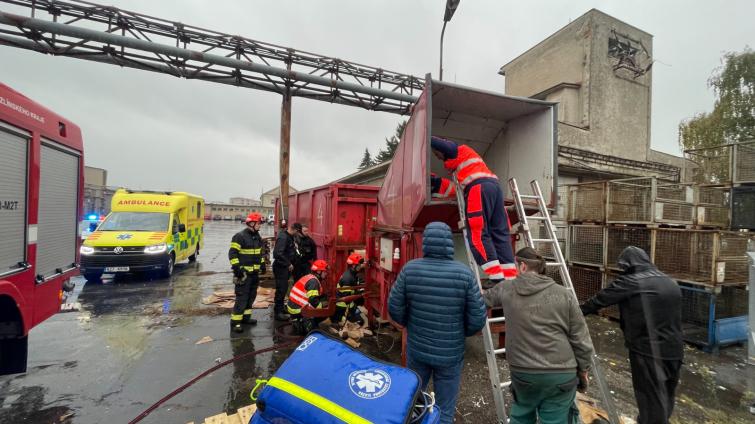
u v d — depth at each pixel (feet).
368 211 21.35
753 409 11.11
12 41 26.66
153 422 10.19
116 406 10.98
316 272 18.08
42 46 27.61
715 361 14.96
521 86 63.26
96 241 28.27
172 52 29.48
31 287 10.55
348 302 17.88
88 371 13.34
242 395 11.75
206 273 34.35
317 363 6.06
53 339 16.62
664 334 8.76
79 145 13.78
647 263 9.36
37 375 12.98
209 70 32.32
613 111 51.21
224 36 31.63
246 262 18.12
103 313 20.86
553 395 7.11
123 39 27.84
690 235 16.98
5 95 9.21
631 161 41.01
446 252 8.26
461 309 8.02
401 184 14.05
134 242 28.84
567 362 7.04
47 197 11.59
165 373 13.25
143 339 16.71
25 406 10.89
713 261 15.81
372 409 5.29
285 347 15.83
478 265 10.71
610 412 8.95
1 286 9.11
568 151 37.47
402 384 5.76
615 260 20.45
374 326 17.85
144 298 24.38
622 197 20.25
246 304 18.78
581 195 22.85
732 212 15.44
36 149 10.73
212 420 9.96
